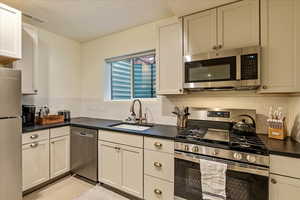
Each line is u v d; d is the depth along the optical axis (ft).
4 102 5.23
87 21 8.02
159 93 6.77
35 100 8.54
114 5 6.61
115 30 9.09
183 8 5.65
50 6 6.63
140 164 6.04
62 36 9.87
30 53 7.38
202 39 5.79
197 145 4.79
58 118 8.59
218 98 6.53
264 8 4.82
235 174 4.27
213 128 6.30
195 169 4.82
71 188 7.23
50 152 7.32
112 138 6.79
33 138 6.65
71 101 10.40
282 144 4.42
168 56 6.53
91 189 7.16
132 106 8.29
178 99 7.39
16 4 6.48
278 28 4.66
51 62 9.30
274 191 3.94
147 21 8.07
